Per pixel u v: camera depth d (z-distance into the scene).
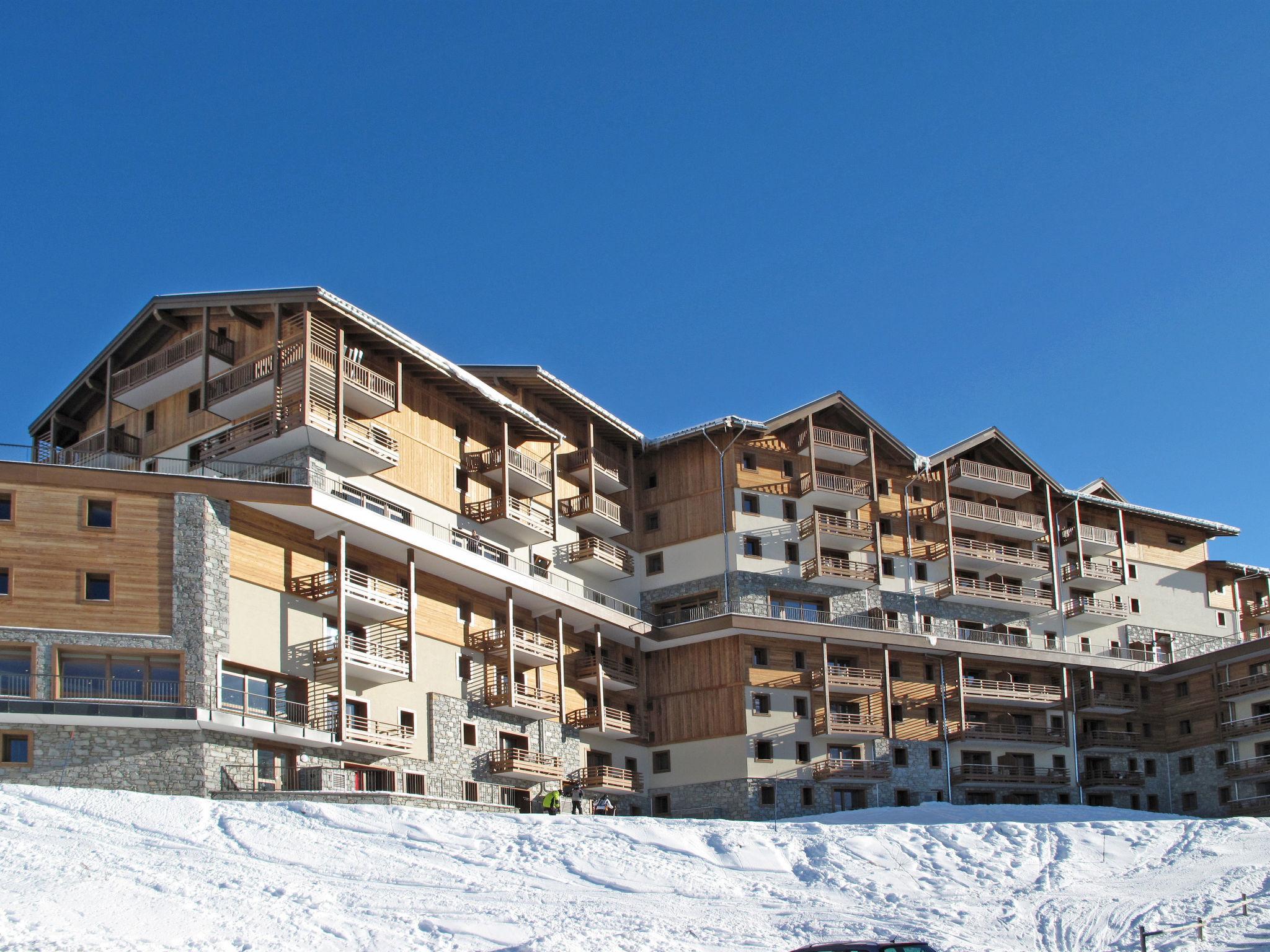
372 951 27.02
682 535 70.00
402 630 53.38
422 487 56.59
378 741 49.75
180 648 44.91
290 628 48.59
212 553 46.34
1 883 28.80
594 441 69.62
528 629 60.91
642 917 31.17
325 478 50.88
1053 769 73.94
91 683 43.91
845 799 66.62
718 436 70.25
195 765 44.09
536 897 32.75
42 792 38.09
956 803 70.12
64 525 45.06
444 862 35.69
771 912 32.88
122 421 57.53
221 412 52.44
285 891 30.53
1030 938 31.00
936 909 33.84
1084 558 81.62
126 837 34.97
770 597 68.62
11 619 43.59
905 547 74.12
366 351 54.53
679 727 66.25
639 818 44.12
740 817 62.97
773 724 65.25
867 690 68.12
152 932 26.38
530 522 60.38
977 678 73.50
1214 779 75.38
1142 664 78.62
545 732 59.97
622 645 67.06
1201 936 30.00
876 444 74.50
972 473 77.38
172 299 53.75
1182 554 86.12
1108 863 39.91
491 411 61.06
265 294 51.09
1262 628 86.94
